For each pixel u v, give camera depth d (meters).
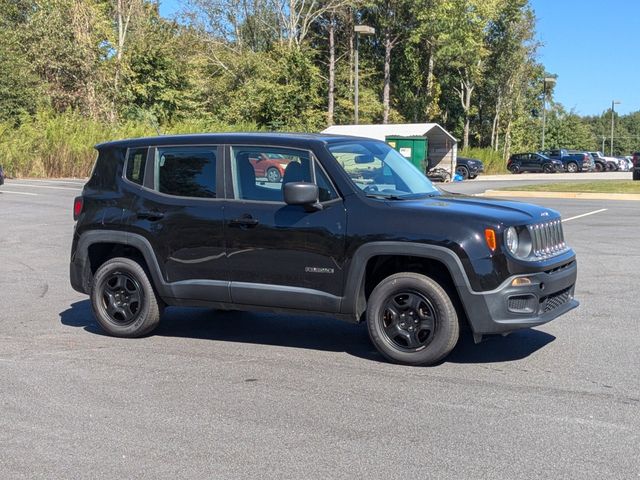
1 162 32.69
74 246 7.26
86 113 41.12
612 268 10.55
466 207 6.01
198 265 6.60
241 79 49.84
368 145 6.83
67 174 34.69
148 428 4.73
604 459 4.18
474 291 5.67
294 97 45.78
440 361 6.02
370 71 59.34
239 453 4.32
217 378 5.77
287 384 5.60
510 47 62.59
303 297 6.22
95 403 5.21
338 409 5.04
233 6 52.41
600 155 58.06
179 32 49.31
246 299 6.45
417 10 55.69
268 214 6.31
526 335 6.98
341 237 6.03
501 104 64.56
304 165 6.30
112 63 43.09
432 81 60.44
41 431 4.69
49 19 41.31
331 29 51.91
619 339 6.80
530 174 53.25
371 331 6.12
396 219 5.89
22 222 16.45
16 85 38.88
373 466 4.11
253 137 6.55
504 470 4.04
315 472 4.04
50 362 6.24
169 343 6.88
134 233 6.87
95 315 7.16
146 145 7.02
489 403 5.13
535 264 5.80
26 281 9.98
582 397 5.23
